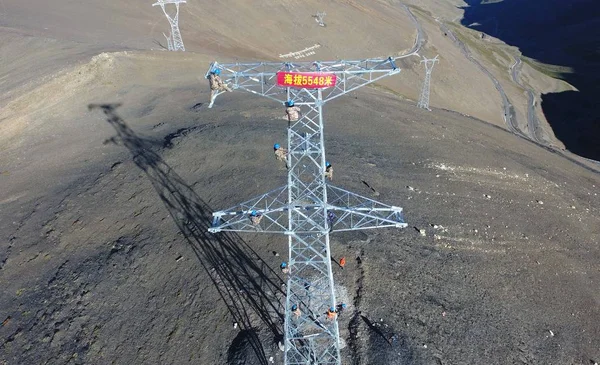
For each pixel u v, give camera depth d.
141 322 26.72
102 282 29.17
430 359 24.94
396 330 26.16
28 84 51.81
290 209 20.47
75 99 52.41
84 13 85.75
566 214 41.06
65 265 30.66
